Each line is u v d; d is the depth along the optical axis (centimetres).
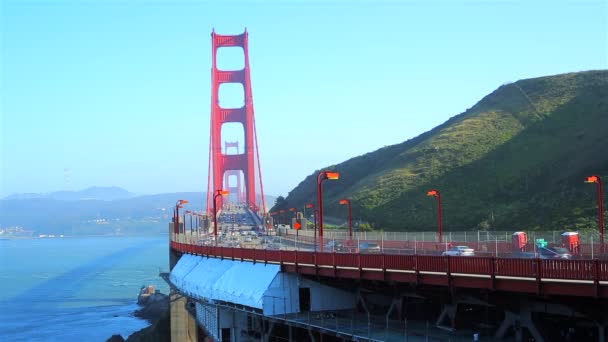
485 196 13288
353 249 5912
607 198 10131
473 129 17988
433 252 5250
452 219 12444
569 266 3169
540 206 11319
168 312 11156
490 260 3506
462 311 4059
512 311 3588
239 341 5803
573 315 3319
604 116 15188
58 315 15188
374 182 16562
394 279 4094
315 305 4991
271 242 9562
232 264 6106
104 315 15162
